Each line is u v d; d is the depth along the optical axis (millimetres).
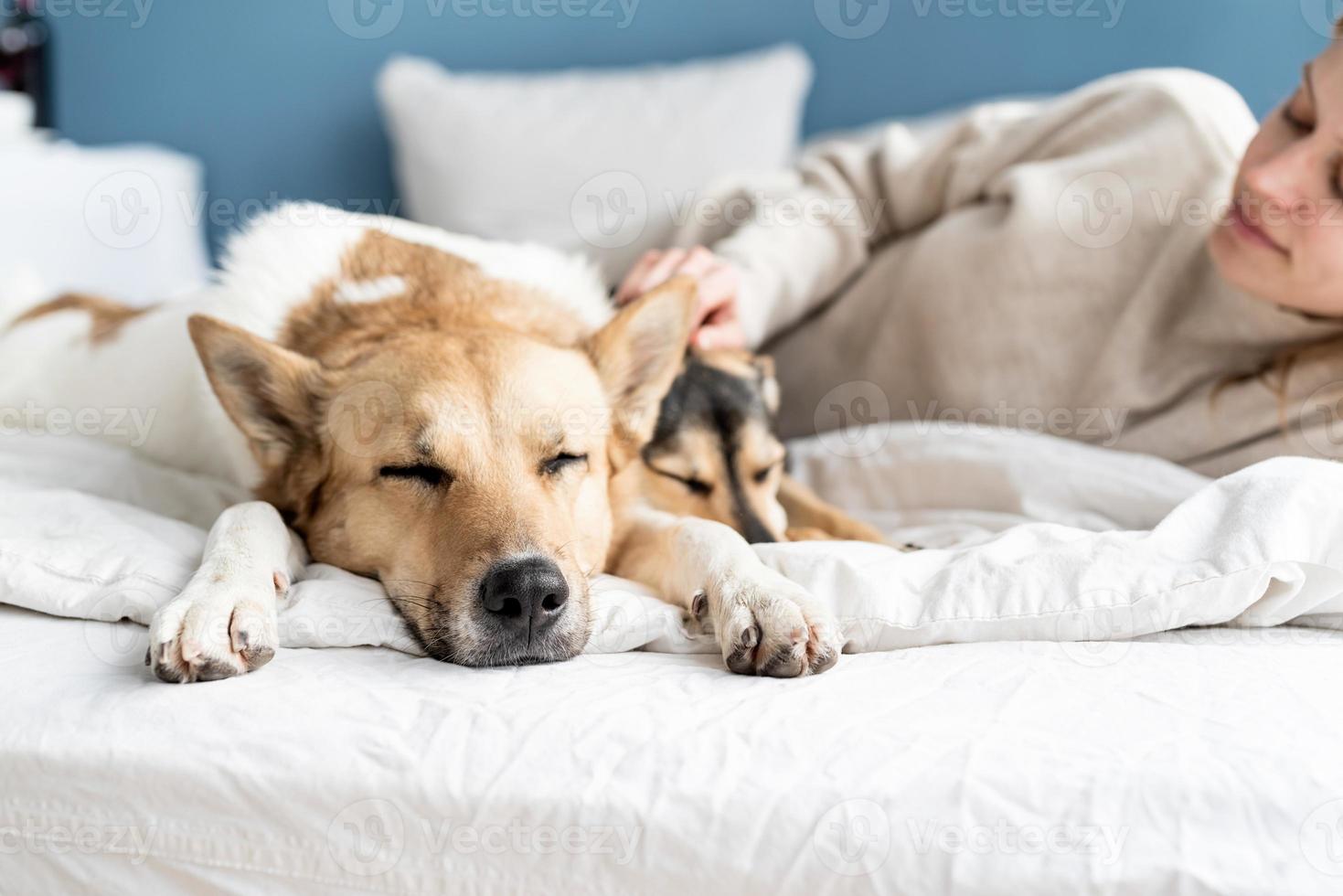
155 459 1943
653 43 4074
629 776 995
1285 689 1118
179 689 1100
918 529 1900
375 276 1792
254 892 1013
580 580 1381
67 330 2096
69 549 1312
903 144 2682
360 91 4211
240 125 4258
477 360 1502
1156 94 2281
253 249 1858
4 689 1092
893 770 985
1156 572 1285
